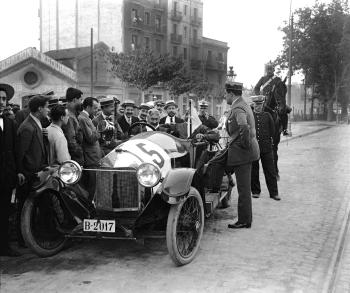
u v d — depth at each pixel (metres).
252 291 4.02
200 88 40.50
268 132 7.88
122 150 5.20
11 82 32.72
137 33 45.41
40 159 5.01
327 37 54.41
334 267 4.65
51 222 5.07
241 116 5.90
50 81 34.75
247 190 6.13
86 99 6.34
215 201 5.95
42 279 4.32
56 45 46.75
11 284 4.20
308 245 5.39
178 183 4.64
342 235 5.81
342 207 7.39
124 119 8.61
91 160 6.09
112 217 4.90
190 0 53.16
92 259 4.90
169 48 50.28
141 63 34.19
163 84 38.59
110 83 38.44
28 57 33.09
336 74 54.94
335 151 16.53
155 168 4.55
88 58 37.47
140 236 4.75
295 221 6.52
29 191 4.98
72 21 45.34
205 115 8.64
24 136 4.90
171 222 4.55
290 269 4.58
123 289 4.08
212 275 4.42
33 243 4.78
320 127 35.47
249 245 5.39
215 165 6.23
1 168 4.71
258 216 6.82
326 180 10.04
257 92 10.22
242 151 6.02
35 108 5.07
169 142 5.67
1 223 4.89
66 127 5.70
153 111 7.86
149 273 4.48
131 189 4.78
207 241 5.56
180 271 4.54
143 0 45.91
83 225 4.71
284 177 10.48
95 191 4.88
